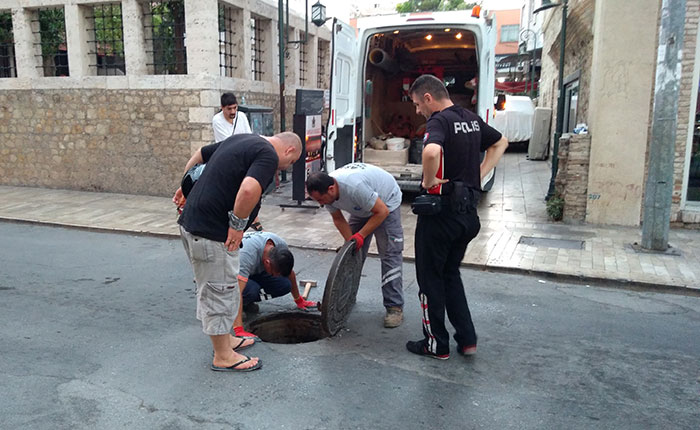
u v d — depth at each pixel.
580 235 6.83
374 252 6.21
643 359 3.69
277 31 11.12
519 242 6.51
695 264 5.62
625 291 5.07
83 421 2.88
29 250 6.36
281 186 10.67
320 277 5.46
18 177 10.54
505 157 15.41
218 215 3.16
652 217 6.08
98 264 5.84
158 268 5.72
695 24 6.74
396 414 3.00
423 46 9.75
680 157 7.07
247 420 2.92
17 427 2.81
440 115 3.42
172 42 10.12
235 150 3.16
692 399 3.17
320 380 3.38
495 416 2.99
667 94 5.79
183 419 2.92
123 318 4.37
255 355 3.71
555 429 2.87
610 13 6.80
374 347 3.86
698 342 3.96
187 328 4.18
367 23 8.40
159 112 9.33
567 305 4.70
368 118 9.44
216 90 9.12
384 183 4.08
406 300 4.83
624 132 7.05
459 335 3.67
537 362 3.64
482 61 8.00
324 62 14.66
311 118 8.44
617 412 3.03
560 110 8.53
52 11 10.73
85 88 9.70
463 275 5.49
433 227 3.44
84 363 3.57
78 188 10.16
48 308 4.56
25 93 10.12
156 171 9.58
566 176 7.52
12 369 3.47
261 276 4.35
